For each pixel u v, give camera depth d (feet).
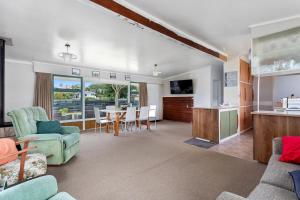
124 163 9.96
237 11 9.30
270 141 9.48
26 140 6.90
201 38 13.61
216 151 12.16
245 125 19.45
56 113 19.27
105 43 13.56
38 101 17.57
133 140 15.44
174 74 28.37
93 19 9.66
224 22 10.70
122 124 22.45
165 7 8.93
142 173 8.64
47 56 16.29
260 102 22.18
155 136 17.04
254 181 7.75
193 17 10.03
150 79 28.68
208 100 24.88
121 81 25.00
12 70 16.51
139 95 26.96
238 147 13.15
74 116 20.68
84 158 10.78
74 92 20.72
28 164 6.59
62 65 19.60
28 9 8.59
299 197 3.88
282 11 9.29
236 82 18.16
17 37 11.93
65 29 10.91
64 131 11.77
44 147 9.27
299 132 8.53
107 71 23.48
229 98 18.60
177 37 11.90
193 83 26.61
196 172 8.71
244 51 17.19
